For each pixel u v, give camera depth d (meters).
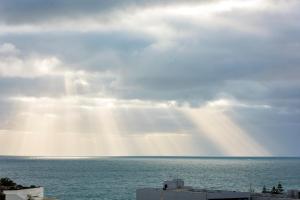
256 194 132.88
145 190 135.88
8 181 160.25
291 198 123.88
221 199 126.19
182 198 128.12
